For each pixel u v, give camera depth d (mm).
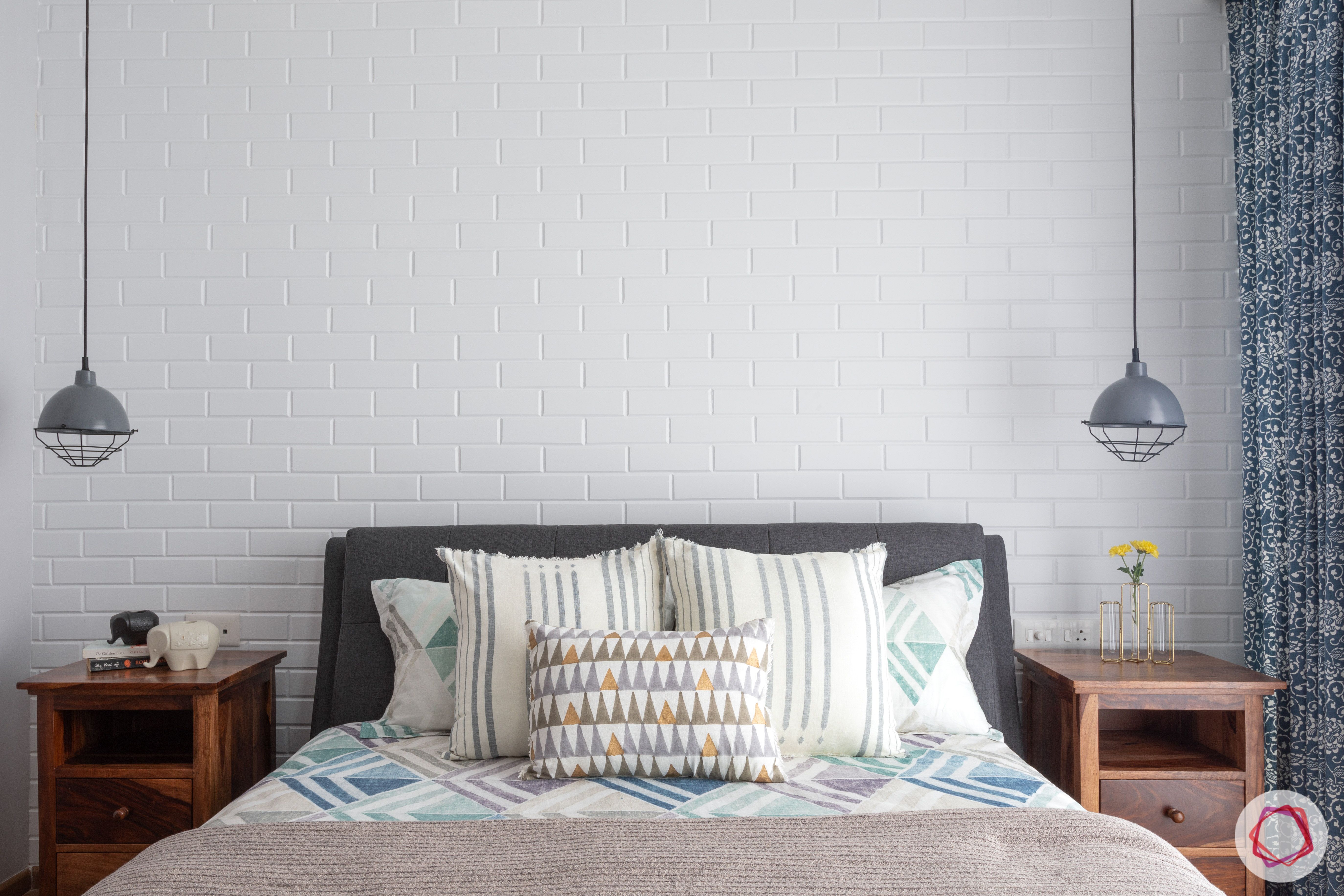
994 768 1867
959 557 2512
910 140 2703
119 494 2711
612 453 2713
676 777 1776
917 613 2260
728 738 1749
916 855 1325
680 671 1791
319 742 2088
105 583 2703
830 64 2707
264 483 2713
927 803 1640
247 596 2703
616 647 1822
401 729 2160
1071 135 2695
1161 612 2646
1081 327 2691
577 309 2715
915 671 2178
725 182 2707
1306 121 2314
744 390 2705
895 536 2514
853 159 2705
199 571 2703
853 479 2701
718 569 2096
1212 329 2684
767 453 2705
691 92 2711
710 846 1361
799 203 2705
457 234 2717
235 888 1233
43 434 2709
